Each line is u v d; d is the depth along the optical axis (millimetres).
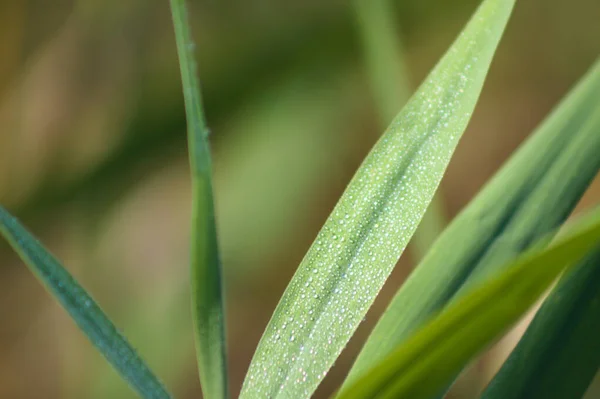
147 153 496
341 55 506
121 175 501
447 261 391
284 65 496
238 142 729
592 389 694
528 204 394
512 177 398
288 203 799
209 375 375
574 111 400
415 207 383
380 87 542
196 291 377
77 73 739
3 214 370
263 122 704
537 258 333
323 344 377
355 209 385
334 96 754
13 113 735
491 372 618
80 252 729
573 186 393
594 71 401
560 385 379
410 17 557
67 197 506
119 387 659
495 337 345
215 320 377
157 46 763
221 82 490
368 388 353
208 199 379
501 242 391
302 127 742
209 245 379
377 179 387
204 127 378
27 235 370
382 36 528
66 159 515
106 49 758
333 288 381
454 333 344
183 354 772
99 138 708
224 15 709
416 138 389
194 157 378
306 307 380
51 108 722
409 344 344
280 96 506
